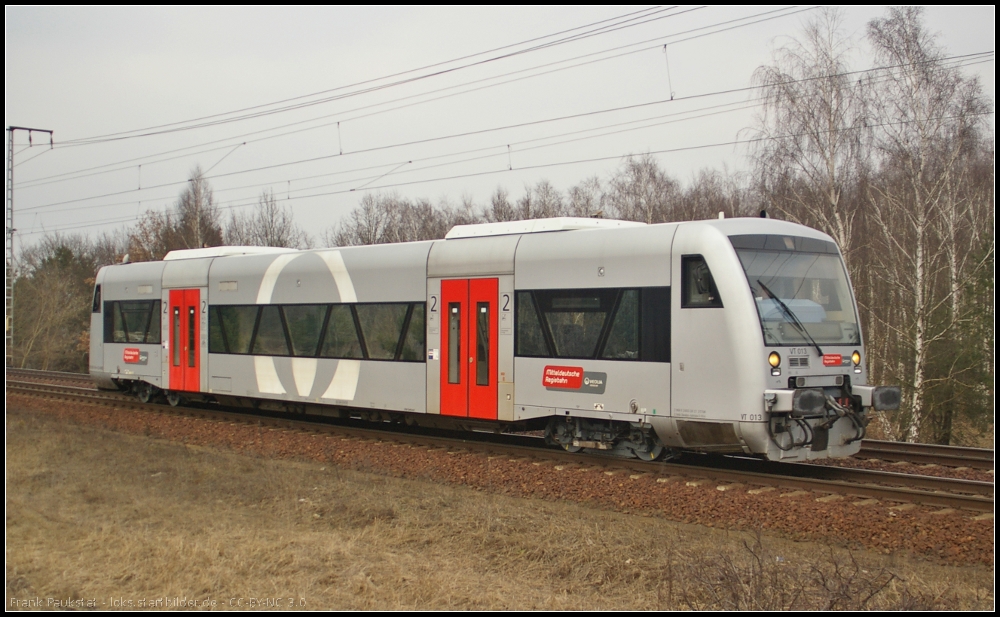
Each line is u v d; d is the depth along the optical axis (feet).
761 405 32.71
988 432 75.77
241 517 30.04
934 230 78.84
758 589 20.30
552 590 22.25
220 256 58.49
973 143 72.64
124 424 55.47
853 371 36.22
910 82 72.02
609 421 38.47
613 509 31.60
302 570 23.35
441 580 22.67
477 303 42.29
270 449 45.96
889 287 81.71
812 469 36.24
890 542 25.72
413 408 45.06
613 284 37.04
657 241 35.88
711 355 33.81
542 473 36.17
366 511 29.94
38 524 28.30
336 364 49.19
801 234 36.76
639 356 35.99
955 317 72.64
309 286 51.19
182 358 59.98
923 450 41.75
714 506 30.04
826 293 36.50
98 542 25.95
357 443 45.19
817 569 21.48
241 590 21.61
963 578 22.63
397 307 46.11
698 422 34.12
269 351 53.52
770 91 75.25
